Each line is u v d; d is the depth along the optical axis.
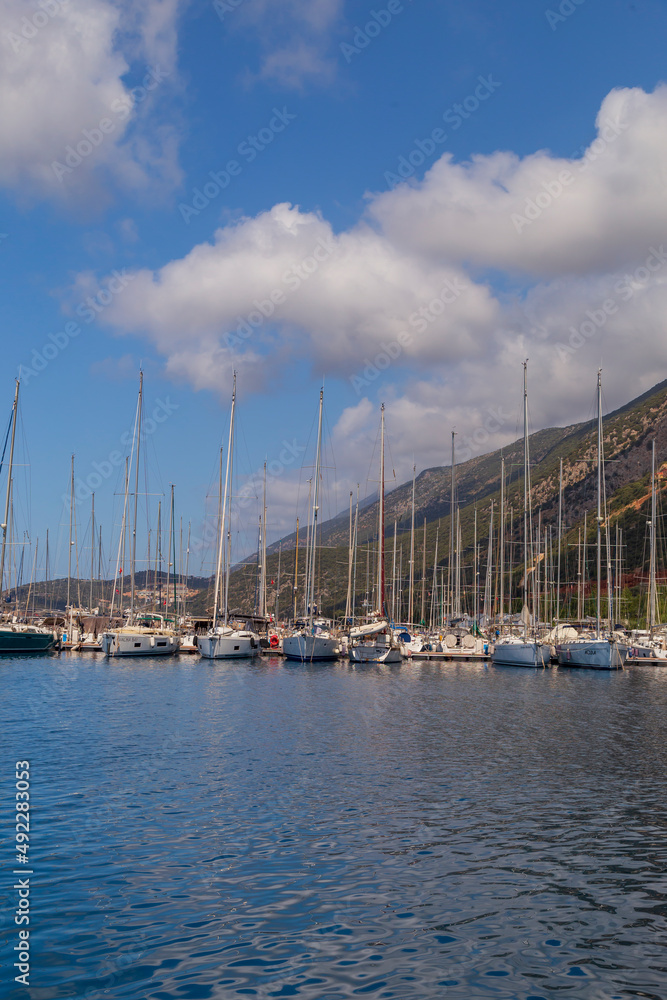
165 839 16.19
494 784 21.52
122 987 10.25
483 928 12.31
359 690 46.69
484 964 11.14
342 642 75.81
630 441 171.12
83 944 11.46
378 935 11.98
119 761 23.64
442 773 22.83
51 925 12.07
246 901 13.13
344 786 21.02
